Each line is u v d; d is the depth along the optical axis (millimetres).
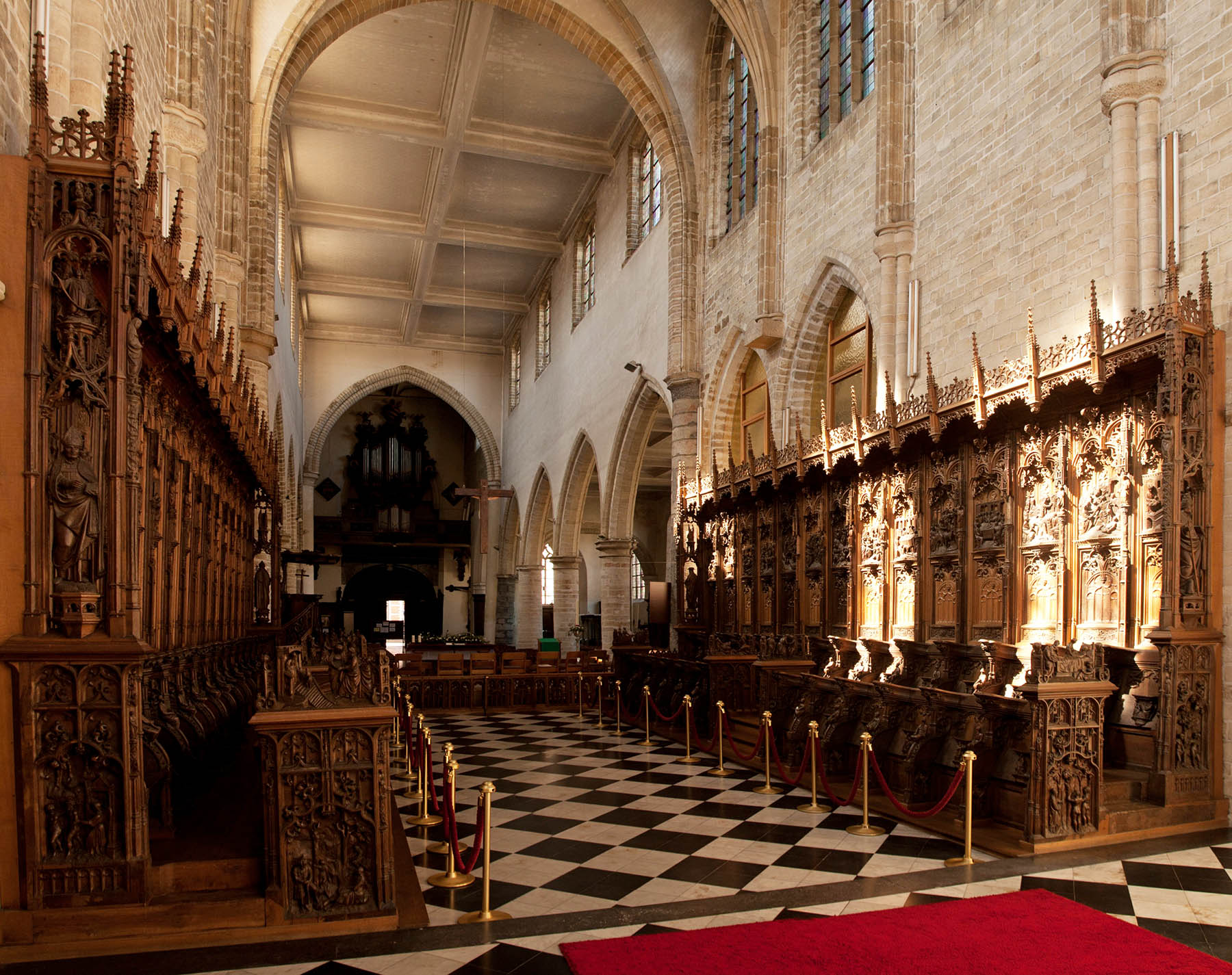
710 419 21234
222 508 12047
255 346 18344
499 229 33562
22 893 5707
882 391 14125
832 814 9586
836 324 17375
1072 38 10875
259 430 14203
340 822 6207
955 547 11953
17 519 5793
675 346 22016
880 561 13508
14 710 5719
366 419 49906
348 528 48406
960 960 5520
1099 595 9766
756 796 10516
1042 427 10547
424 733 9508
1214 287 9016
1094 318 9297
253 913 5977
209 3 13891
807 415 17703
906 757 9641
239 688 11570
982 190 12398
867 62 16078
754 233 19312
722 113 21828
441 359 44781
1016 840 8148
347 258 35750
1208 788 8602
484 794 6812
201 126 12141
